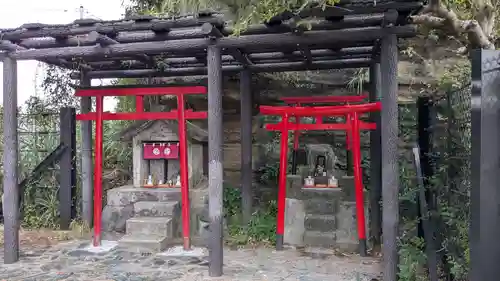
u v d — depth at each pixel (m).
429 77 6.59
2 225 6.67
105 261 4.83
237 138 7.24
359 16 3.82
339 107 5.04
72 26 4.25
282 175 5.31
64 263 4.77
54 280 4.21
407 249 3.91
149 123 5.90
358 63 5.57
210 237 4.27
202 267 4.60
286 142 5.33
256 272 4.41
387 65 3.85
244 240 5.54
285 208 5.53
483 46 3.93
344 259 4.87
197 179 6.21
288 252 5.16
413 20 3.97
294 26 3.76
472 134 2.60
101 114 5.43
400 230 4.73
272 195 6.87
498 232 2.48
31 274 4.40
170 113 5.35
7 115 4.78
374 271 4.42
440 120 4.20
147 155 6.05
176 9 6.00
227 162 7.27
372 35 3.87
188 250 5.23
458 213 3.47
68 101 7.95
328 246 5.32
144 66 6.02
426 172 4.64
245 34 4.10
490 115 2.50
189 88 5.23
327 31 3.96
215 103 4.20
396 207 3.85
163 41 4.31
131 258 4.94
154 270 4.50
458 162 3.51
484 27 4.10
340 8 3.53
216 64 4.19
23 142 6.85
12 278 4.28
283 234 5.34
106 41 4.27
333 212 5.41
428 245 3.68
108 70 6.20
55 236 5.98
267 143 7.15
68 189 6.49
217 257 4.25
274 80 7.16
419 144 4.80
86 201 6.38
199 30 4.15
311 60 5.45
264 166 7.10
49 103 7.86
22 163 6.72
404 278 3.74
